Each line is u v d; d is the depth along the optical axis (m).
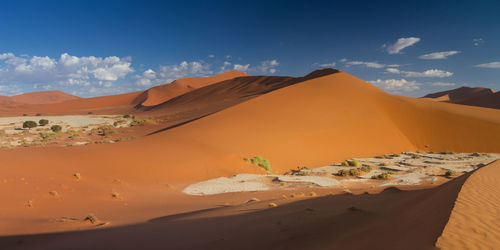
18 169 15.09
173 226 7.73
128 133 63.59
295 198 13.91
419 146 46.56
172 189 18.89
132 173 20.28
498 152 44.22
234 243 5.72
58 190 12.93
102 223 8.69
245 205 12.26
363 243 4.82
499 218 4.70
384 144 44.12
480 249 3.65
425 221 5.12
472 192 6.02
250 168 28.34
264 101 52.09
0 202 9.95
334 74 74.38
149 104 172.75
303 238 5.69
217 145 31.88
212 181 21.86
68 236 6.76
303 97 55.44
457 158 35.53
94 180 16.64
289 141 38.03
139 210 11.80
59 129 67.50
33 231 7.20
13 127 76.00
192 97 147.00
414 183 21.09
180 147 29.19
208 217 9.18
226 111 46.84
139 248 5.54
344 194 14.19
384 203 9.12
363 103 55.91
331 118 47.94
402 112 55.44
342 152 39.25
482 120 53.94
